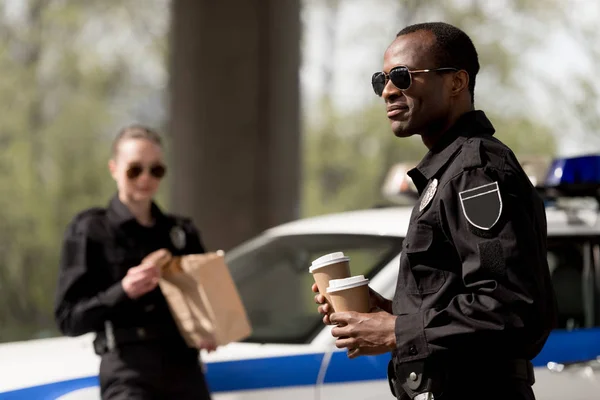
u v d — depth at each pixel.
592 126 31.14
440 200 3.31
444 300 3.33
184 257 4.88
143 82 31.75
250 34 12.35
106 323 4.89
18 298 28.45
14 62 30.75
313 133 33.22
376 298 3.72
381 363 5.18
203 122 12.38
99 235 4.93
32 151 30.08
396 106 3.52
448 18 31.50
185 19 12.43
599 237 5.97
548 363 5.52
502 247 3.16
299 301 6.17
